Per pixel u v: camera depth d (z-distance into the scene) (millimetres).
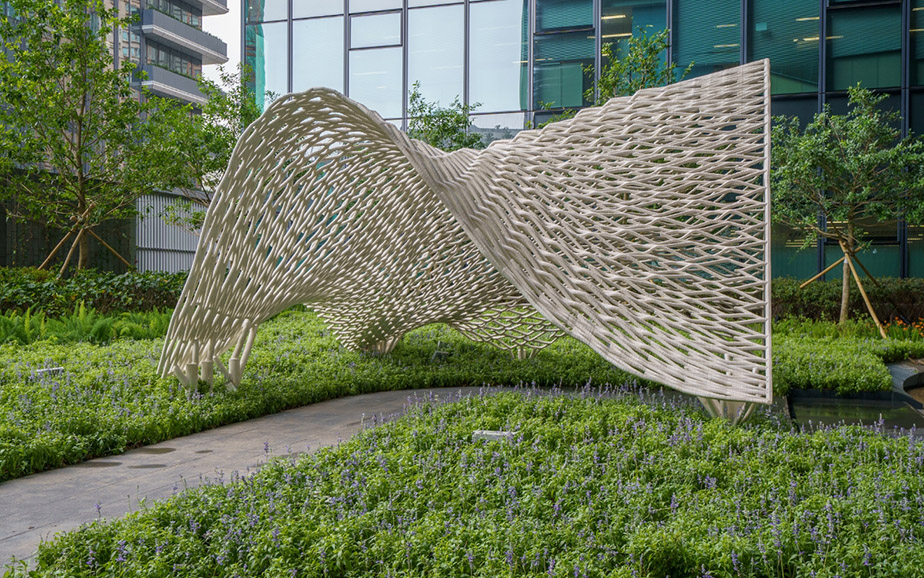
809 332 15836
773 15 18812
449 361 12180
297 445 7148
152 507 4930
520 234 7570
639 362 7043
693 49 19469
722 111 7602
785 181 15523
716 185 7492
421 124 20375
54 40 16719
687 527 4223
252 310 9422
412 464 5609
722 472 5391
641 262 7363
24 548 4473
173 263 27500
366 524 4340
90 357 10867
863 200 15828
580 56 20484
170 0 42094
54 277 16641
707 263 7273
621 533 4211
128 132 17844
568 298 7391
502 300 11547
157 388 8672
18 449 6078
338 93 8109
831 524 4117
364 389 10391
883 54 18156
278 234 9430
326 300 11305
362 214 10727
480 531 4125
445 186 7809
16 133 16531
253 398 8867
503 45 21250
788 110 18812
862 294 15812
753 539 4066
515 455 5887
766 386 6738
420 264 11203
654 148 7645
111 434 6957
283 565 3852
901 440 6312
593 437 6449
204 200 22141
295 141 9031
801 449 6117
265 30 23188
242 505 4715
